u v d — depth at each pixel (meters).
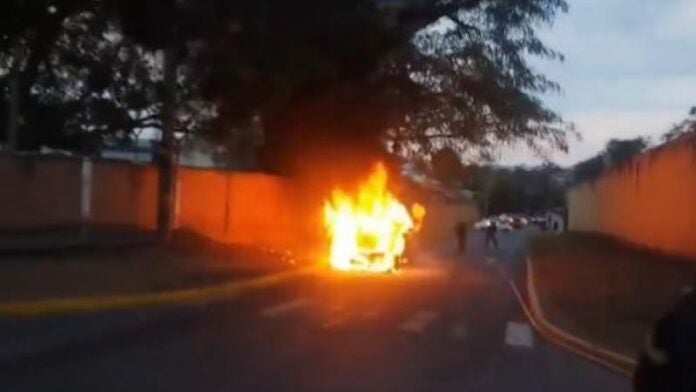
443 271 48.84
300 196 52.41
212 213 45.94
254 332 23.12
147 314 25.36
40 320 22.95
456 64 54.88
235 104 40.31
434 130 56.56
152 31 33.94
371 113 50.62
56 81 42.69
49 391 15.23
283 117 49.66
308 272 42.25
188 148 49.97
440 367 19.45
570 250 65.44
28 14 33.47
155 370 17.42
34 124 43.75
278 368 18.23
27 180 33.06
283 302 30.06
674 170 53.78
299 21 36.47
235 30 35.19
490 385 17.78
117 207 37.94
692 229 48.75
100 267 30.98
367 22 42.28
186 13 33.69
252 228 49.72
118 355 18.81
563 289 37.28
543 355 22.14
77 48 40.78
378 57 46.72
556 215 141.12
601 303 32.09
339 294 33.62
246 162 53.19
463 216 120.75
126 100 43.47
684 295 11.13
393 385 17.08
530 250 66.94
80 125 44.81
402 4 48.06
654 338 11.03
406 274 45.81
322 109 49.00
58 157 34.47
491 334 25.27
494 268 52.31
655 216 60.16
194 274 33.31
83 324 22.75
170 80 38.69
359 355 20.39
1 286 25.80
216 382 16.55
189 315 25.75
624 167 74.31
